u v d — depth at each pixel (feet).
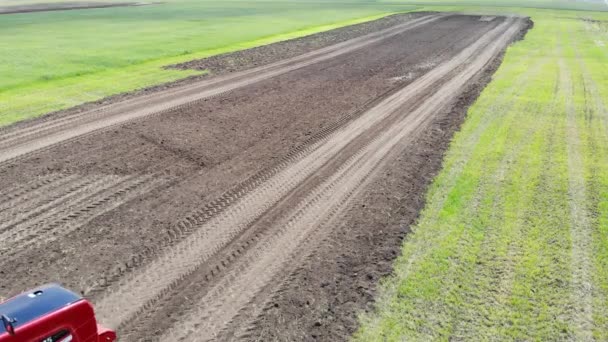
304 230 38.06
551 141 57.06
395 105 71.41
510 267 33.32
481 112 67.56
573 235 37.37
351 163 51.03
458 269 33.04
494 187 45.34
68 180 44.45
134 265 32.96
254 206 41.50
